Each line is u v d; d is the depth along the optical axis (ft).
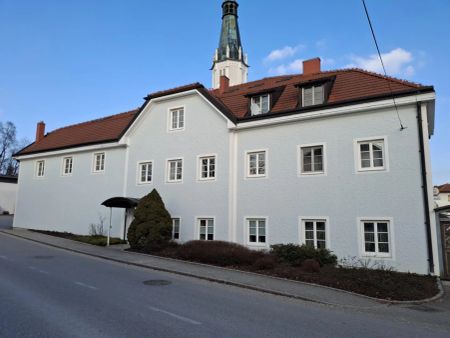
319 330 21.42
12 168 212.02
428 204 41.91
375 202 45.11
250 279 36.63
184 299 27.58
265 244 52.42
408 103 44.27
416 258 41.88
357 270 41.04
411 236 42.50
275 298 30.09
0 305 23.65
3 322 20.21
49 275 34.96
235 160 57.26
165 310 24.04
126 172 70.74
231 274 39.06
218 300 27.91
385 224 44.62
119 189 71.67
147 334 19.08
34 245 60.59
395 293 32.12
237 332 20.21
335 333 20.98
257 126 55.62
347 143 48.01
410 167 43.62
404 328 22.75
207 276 37.52
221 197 57.31
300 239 49.73
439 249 43.98
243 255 44.52
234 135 57.98
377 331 21.84
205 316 23.11
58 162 85.81
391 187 44.39
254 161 56.08
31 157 92.22
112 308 23.91
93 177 77.10
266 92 56.75
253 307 26.30
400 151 44.47
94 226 74.49
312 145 50.60
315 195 49.34
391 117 45.55
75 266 41.24
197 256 47.06
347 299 30.14
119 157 73.15
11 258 45.37
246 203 55.06
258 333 20.22
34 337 17.99
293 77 66.39
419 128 43.62
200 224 59.57
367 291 32.58
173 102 66.44
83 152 80.48
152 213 57.36
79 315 22.00
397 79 48.26
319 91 52.37
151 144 68.18
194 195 60.49
